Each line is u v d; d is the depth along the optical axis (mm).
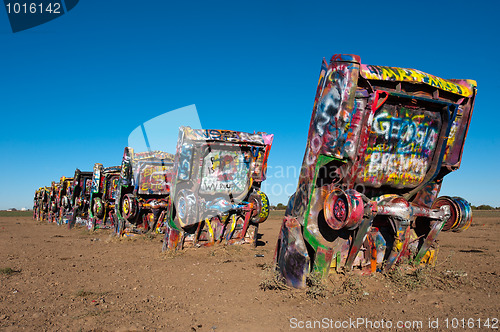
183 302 5355
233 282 6516
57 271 7699
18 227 21750
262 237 14195
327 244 5496
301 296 5277
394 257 5859
